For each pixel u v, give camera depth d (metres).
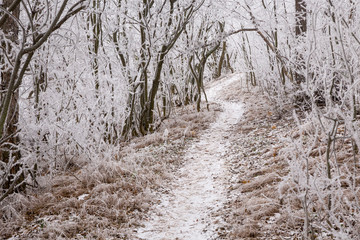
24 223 5.74
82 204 6.17
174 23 12.46
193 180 7.66
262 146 8.50
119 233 5.24
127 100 12.05
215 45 14.97
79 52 8.69
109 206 6.19
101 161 8.34
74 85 9.09
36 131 7.41
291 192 5.34
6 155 6.46
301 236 4.15
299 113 10.04
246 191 6.30
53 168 8.91
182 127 12.66
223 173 7.70
